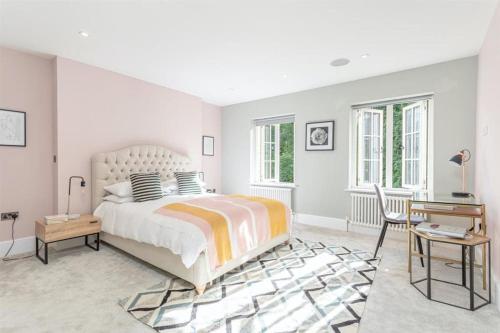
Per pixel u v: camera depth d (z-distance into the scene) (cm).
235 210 263
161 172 418
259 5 207
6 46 285
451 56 308
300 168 460
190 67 346
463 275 223
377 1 201
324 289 220
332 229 415
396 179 411
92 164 341
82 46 284
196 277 210
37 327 168
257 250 279
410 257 237
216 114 566
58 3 206
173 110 447
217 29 246
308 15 221
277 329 168
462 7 210
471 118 308
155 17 225
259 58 315
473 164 306
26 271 252
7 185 291
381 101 387
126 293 212
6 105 290
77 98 327
